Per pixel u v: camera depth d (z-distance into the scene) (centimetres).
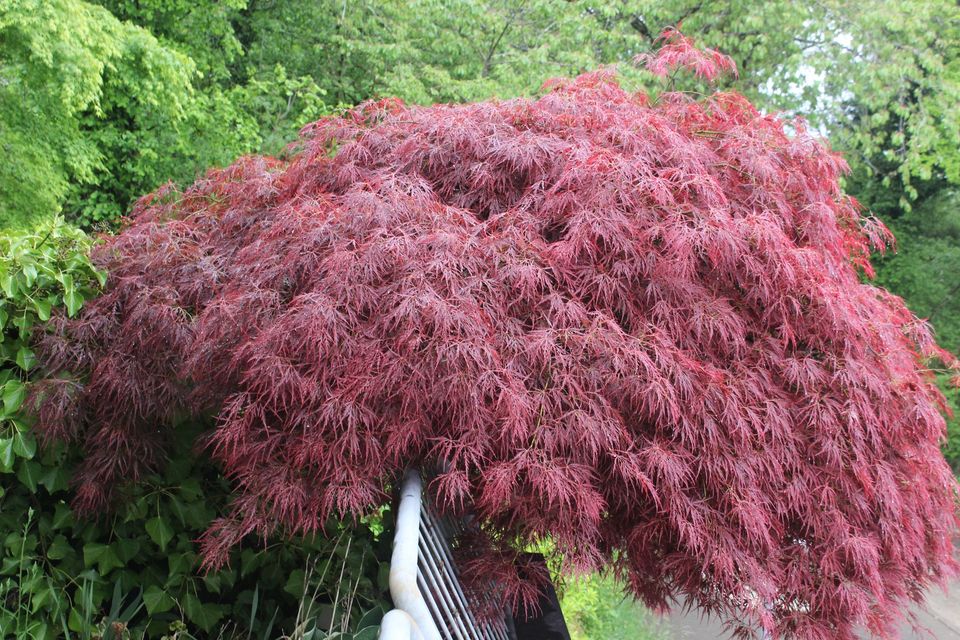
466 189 251
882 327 249
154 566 281
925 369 279
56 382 240
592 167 222
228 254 255
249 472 200
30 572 247
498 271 209
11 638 239
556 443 191
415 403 191
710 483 197
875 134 1050
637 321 213
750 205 248
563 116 266
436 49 1000
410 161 255
